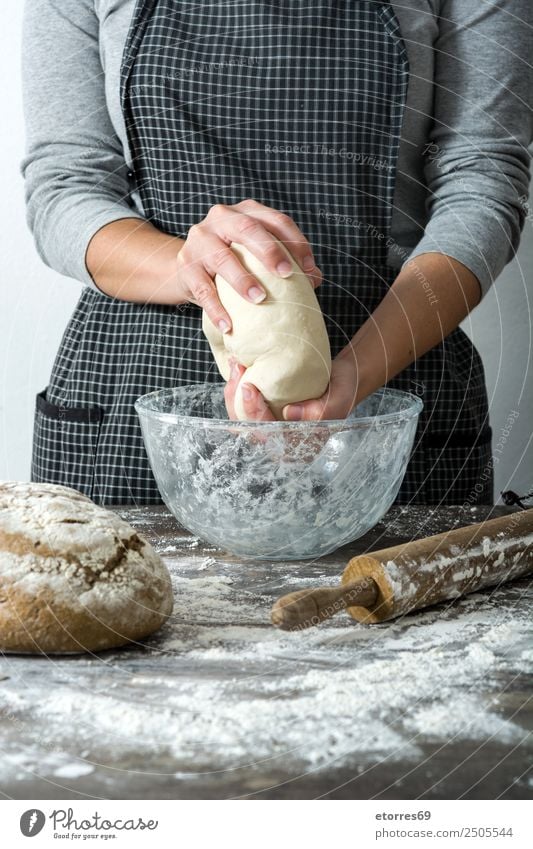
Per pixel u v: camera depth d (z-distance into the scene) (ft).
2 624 1.87
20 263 4.91
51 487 2.24
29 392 5.06
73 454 3.61
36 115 3.56
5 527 1.98
